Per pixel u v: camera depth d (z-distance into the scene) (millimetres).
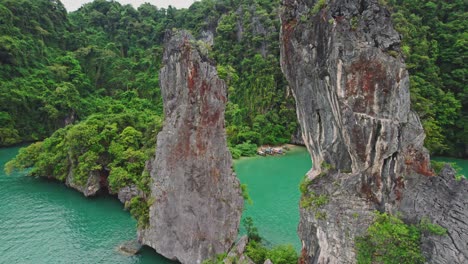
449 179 18734
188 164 28969
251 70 101812
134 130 53062
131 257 31812
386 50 18391
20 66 95250
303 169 65938
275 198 49438
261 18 105812
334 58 18703
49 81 98250
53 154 55938
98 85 121125
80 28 141000
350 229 19562
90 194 49062
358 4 19016
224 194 28688
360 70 18422
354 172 19703
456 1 76188
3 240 35906
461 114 65625
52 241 35781
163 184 30516
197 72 27875
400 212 19125
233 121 91000
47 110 89625
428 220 18344
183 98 28750
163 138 30328
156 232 31281
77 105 97000
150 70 118938
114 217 42438
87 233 37812
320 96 20344
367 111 18578
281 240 35875
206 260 27969
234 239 29141
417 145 19188
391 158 18984
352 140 19000
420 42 67562
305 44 20438
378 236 18625
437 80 65625
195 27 127500
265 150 80188
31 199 48125
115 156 50094
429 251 18016
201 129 28359
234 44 111625
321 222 20531
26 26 109062
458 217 17922
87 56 123750
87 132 51000
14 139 82938
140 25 144250
